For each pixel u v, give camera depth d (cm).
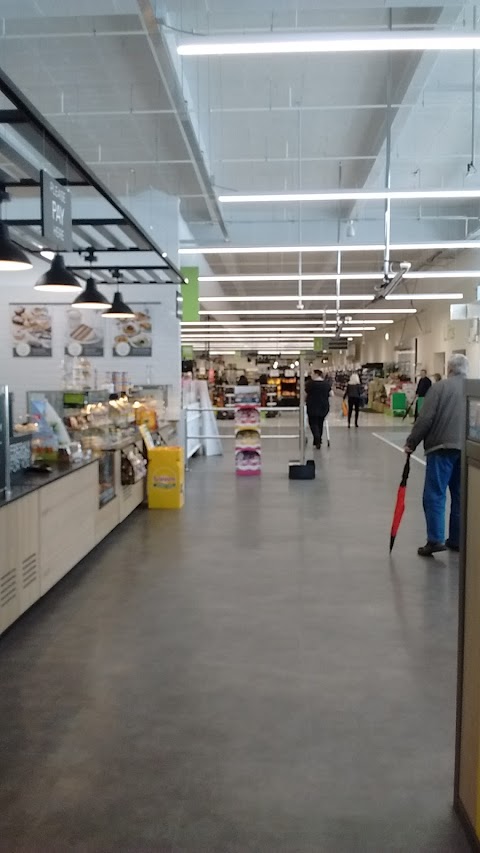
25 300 1098
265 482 998
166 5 616
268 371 4122
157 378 1111
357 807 240
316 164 1141
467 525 234
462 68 792
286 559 572
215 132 995
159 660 368
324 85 834
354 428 1975
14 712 311
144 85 777
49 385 1099
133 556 584
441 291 2203
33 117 341
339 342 3456
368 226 1528
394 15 680
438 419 570
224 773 261
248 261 1903
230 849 218
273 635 404
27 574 428
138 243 724
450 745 282
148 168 1088
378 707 315
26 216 1035
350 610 447
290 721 301
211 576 524
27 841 222
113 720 303
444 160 1112
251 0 613
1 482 416
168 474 797
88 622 427
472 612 227
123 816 235
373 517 744
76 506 534
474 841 217
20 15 584
